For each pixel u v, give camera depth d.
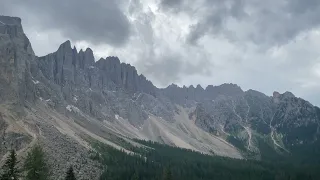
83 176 182.62
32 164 104.00
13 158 99.56
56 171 170.75
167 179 193.88
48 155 181.88
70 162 191.25
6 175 97.19
